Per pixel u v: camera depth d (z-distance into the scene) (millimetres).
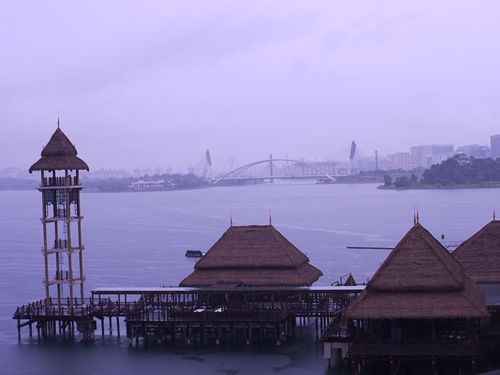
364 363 58938
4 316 87250
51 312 73312
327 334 61250
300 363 61500
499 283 67062
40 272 128750
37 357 66562
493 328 58531
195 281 74312
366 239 174250
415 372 56438
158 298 75500
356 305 54812
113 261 143125
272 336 68188
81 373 61312
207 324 67688
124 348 68375
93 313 73000
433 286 54375
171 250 162250
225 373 59531
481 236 70938
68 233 73250
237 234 77375
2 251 166500
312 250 152750
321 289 69500
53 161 73250
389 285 54938
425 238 57281
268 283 72500
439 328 56781
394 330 54750
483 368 56344
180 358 64188
